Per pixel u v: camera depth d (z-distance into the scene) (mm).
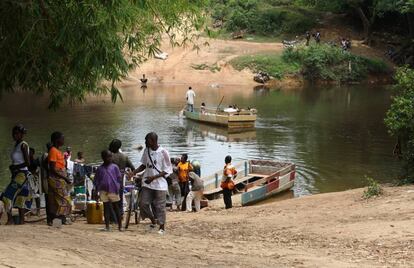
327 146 28547
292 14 70000
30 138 30000
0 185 20453
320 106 44344
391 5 60562
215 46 63969
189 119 37219
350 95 51969
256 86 58750
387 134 31797
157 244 10125
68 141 29250
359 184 21203
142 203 11578
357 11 67812
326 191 20406
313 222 12773
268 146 28734
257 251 9789
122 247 9383
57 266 6715
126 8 9688
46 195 11938
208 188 19594
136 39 10719
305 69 61188
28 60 10125
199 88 56656
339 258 9031
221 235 11898
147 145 11344
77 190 14727
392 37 68312
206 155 26578
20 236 9312
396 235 10445
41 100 46500
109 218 12148
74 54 10086
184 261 8484
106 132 32031
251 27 68875
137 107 42781
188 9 11367
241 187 20641
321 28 68688
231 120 33625
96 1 9438
